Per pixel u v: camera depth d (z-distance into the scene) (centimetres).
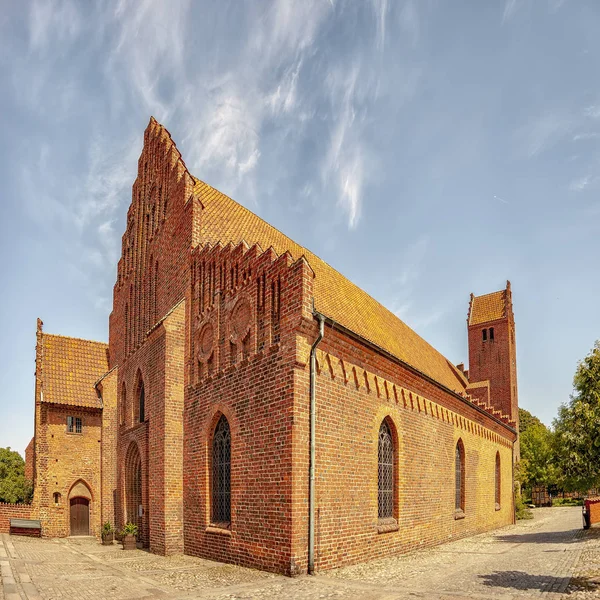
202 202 2267
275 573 1459
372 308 2853
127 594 1220
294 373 1494
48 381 2992
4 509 2753
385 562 1736
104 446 2841
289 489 1452
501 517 3538
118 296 3102
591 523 3147
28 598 1159
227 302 1845
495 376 4956
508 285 5203
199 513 1838
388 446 2011
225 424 1800
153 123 2767
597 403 2838
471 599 1123
